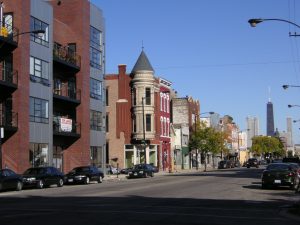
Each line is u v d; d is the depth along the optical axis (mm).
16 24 41281
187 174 57719
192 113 93250
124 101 70625
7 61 41562
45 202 21672
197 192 27234
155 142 71562
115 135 70562
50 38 46594
